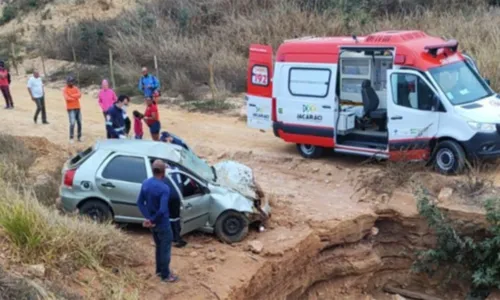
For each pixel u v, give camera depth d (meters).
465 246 11.84
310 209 12.52
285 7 27.58
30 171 13.87
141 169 10.95
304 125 15.00
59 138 17.69
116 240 9.80
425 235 12.41
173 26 29.17
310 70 14.66
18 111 21.58
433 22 23.52
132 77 25.11
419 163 13.56
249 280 9.99
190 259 10.36
